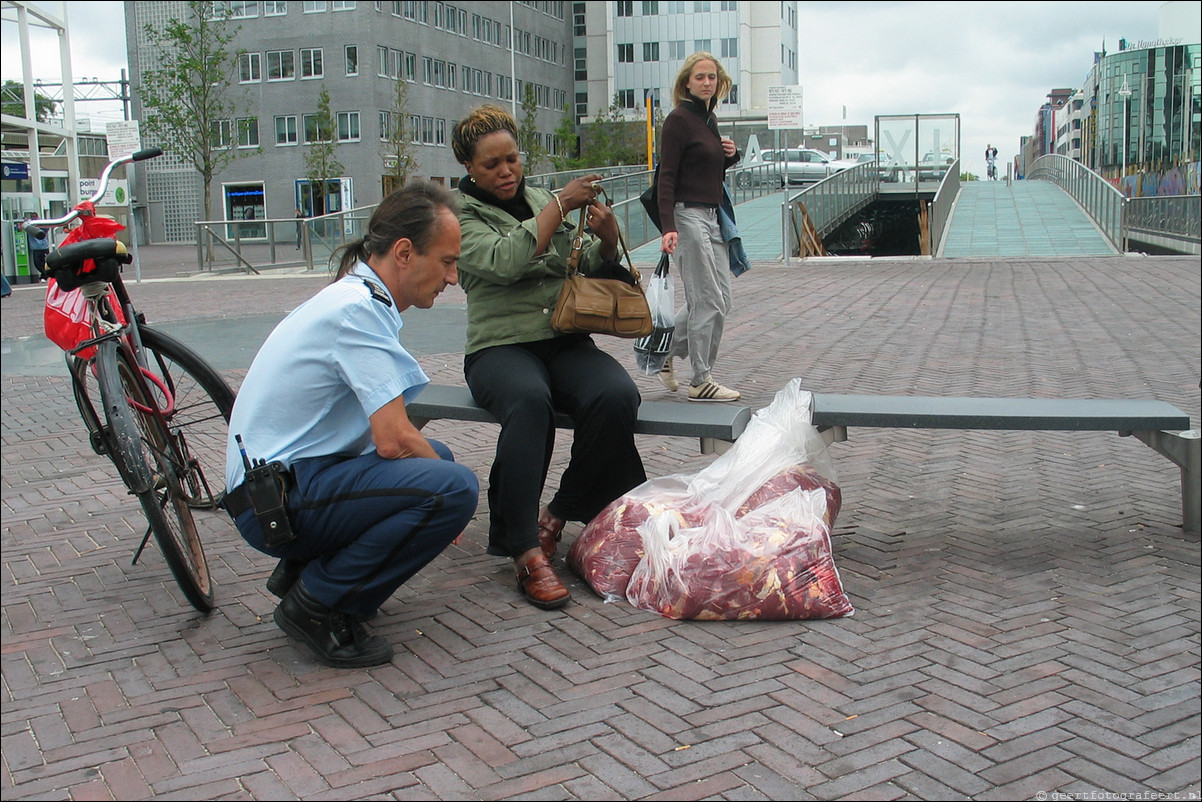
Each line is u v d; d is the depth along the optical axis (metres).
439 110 66.12
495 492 4.29
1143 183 70.75
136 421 4.04
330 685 3.32
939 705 3.13
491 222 4.29
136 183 64.94
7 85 39.28
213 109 40.75
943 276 17.20
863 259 20.94
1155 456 6.02
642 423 4.32
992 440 6.46
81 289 4.27
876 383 8.21
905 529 4.76
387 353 3.38
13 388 9.19
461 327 12.37
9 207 25.41
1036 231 24.69
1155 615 3.78
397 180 49.62
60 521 5.14
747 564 3.75
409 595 4.07
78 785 2.78
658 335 7.02
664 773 2.77
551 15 82.12
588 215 4.21
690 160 6.93
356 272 3.50
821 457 4.54
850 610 3.80
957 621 3.74
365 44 58.78
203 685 3.34
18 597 4.14
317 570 3.44
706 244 7.09
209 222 26.22
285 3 59.59
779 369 8.91
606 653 3.52
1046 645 3.54
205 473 6.00
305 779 2.77
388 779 2.76
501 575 4.27
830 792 2.68
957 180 33.00
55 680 3.40
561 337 4.42
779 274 18.28
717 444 4.50
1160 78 71.44
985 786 2.71
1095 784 2.72
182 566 3.72
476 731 3.00
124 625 3.85
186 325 13.65
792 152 46.72
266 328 13.16
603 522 4.13
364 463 3.41
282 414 3.40
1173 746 2.90
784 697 3.19
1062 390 7.86
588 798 2.66
